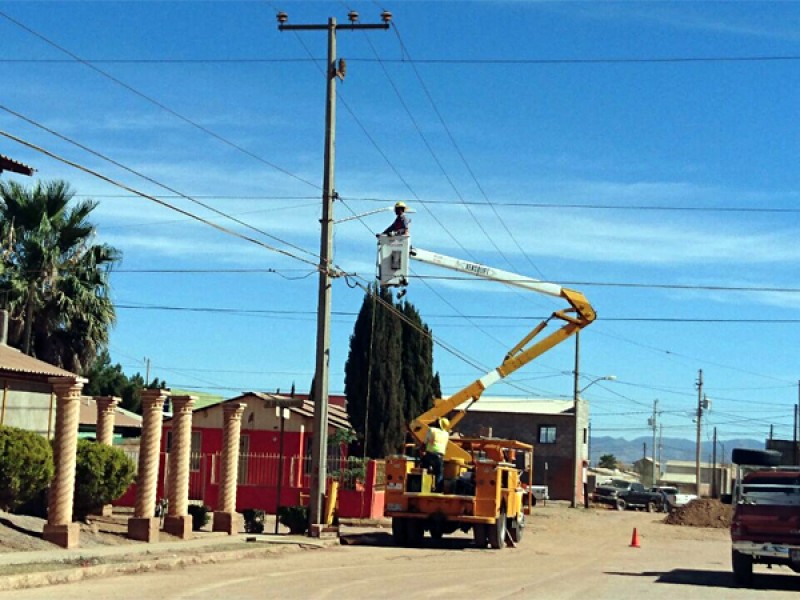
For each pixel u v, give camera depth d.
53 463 20.09
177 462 24.36
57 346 35.53
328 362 27.16
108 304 36.50
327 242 26.91
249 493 36.41
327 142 27.02
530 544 30.53
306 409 41.75
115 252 37.00
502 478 27.92
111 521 24.98
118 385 58.03
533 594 16.50
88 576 16.72
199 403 57.12
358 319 41.53
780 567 25.36
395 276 26.45
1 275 33.97
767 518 19.38
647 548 31.56
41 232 35.06
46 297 34.94
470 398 31.38
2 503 19.44
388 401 40.50
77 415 20.36
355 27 26.98
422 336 43.28
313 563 20.91
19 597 14.03
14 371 23.44
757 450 23.16
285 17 27.09
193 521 26.62
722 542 37.00
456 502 26.91
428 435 28.47
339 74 27.11
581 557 26.20
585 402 85.19
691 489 116.75
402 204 26.81
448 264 30.56
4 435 18.89
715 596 17.30
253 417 40.72
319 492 26.91
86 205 36.28
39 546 19.16
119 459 22.80
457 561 22.81
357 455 40.72
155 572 18.09
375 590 16.30
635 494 69.38
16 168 21.44
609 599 16.17
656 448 126.94
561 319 32.09
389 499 27.17
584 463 84.25
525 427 80.94
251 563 20.45
